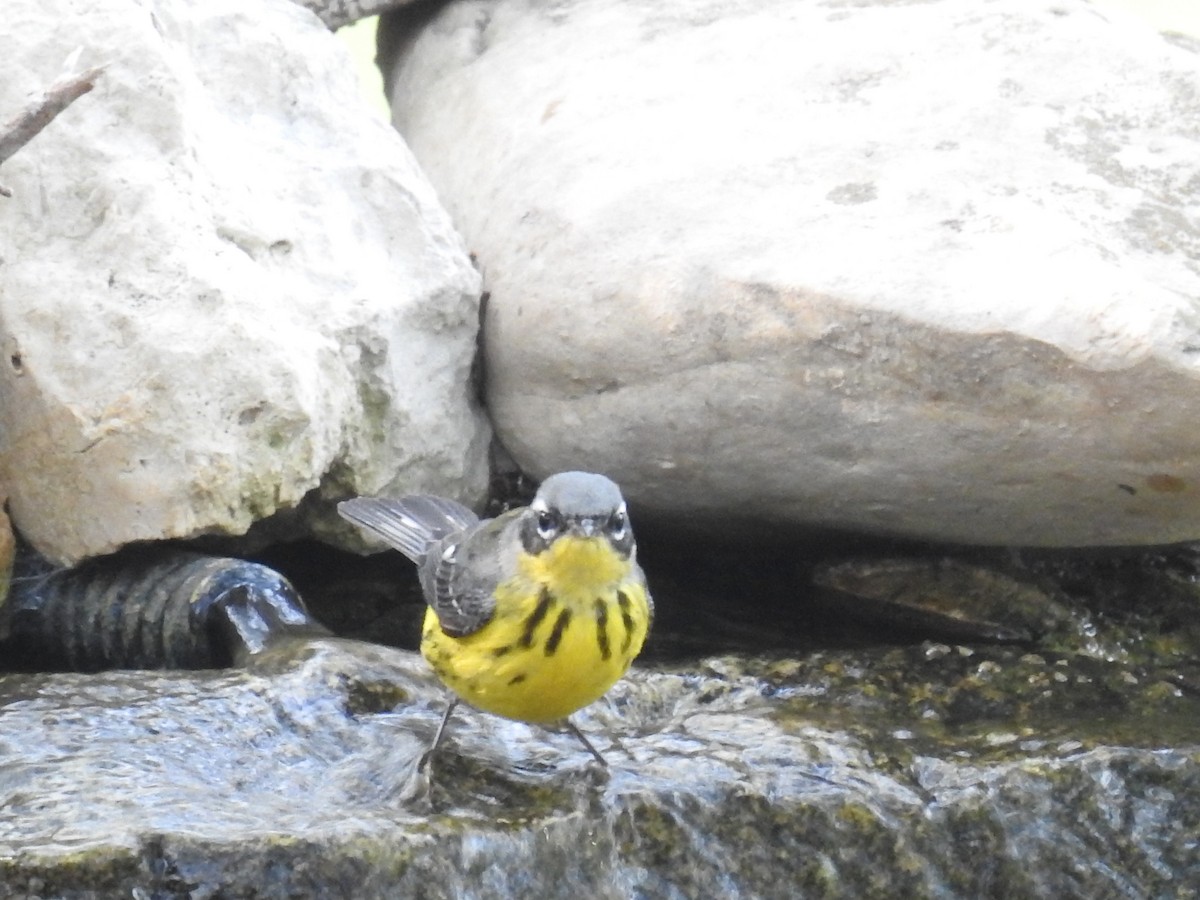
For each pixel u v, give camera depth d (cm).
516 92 1477
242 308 1191
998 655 1246
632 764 1040
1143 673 1245
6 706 1028
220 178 1264
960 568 1320
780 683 1189
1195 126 1250
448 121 1527
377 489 1302
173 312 1188
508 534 993
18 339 1199
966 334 1106
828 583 1353
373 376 1281
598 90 1422
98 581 1228
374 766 1015
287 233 1272
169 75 1255
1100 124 1255
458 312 1336
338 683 1080
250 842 877
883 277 1141
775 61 1382
